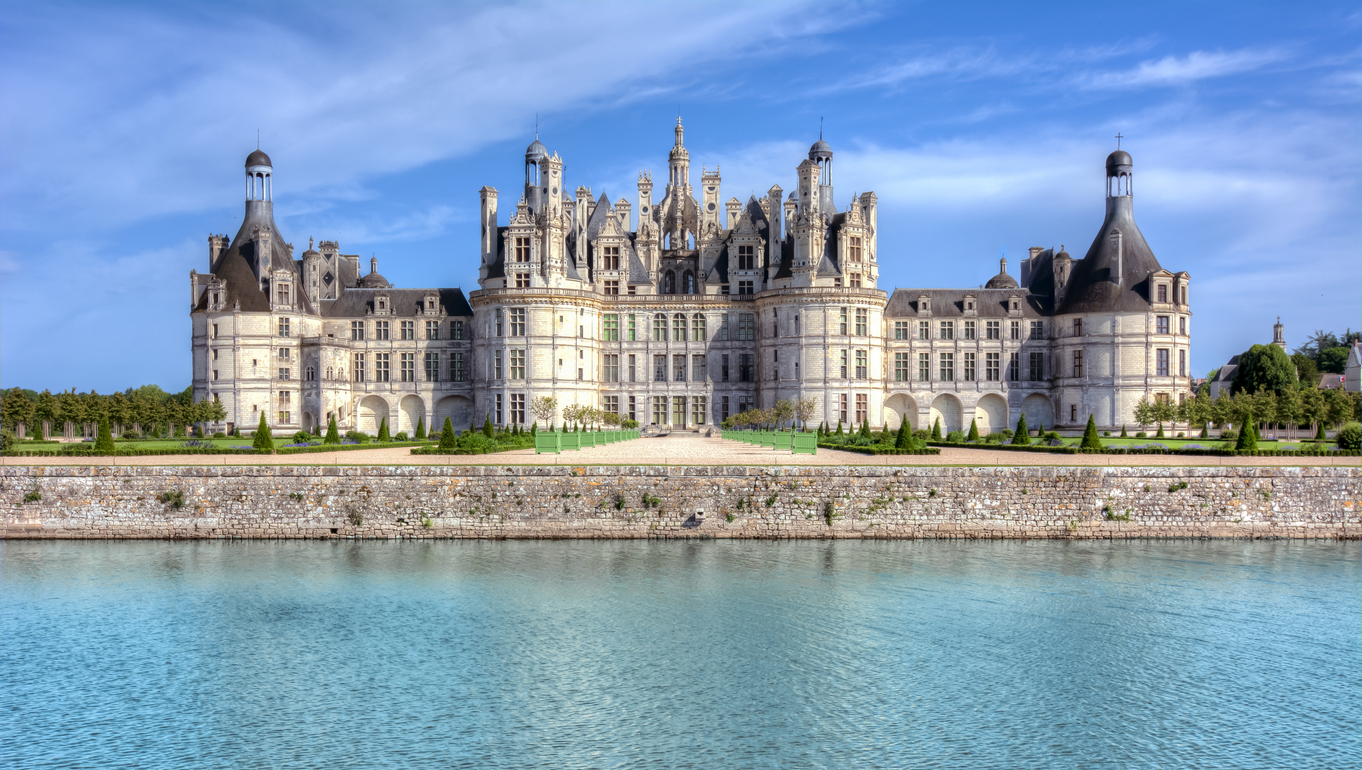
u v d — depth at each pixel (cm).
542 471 6225
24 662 4034
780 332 12725
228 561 5619
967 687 3775
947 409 13562
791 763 3162
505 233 12762
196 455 7781
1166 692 3731
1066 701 3638
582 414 11712
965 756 3222
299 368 13100
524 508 6200
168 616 4612
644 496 6191
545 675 3875
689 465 6372
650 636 4312
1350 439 7756
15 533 6231
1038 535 6194
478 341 12912
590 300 12988
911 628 4422
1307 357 18538
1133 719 3500
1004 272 14612
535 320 12488
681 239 14912
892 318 13488
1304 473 6312
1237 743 3325
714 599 4834
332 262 14062
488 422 10088
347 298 13862
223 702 3638
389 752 3244
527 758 3200
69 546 6019
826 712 3541
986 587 5050
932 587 5053
